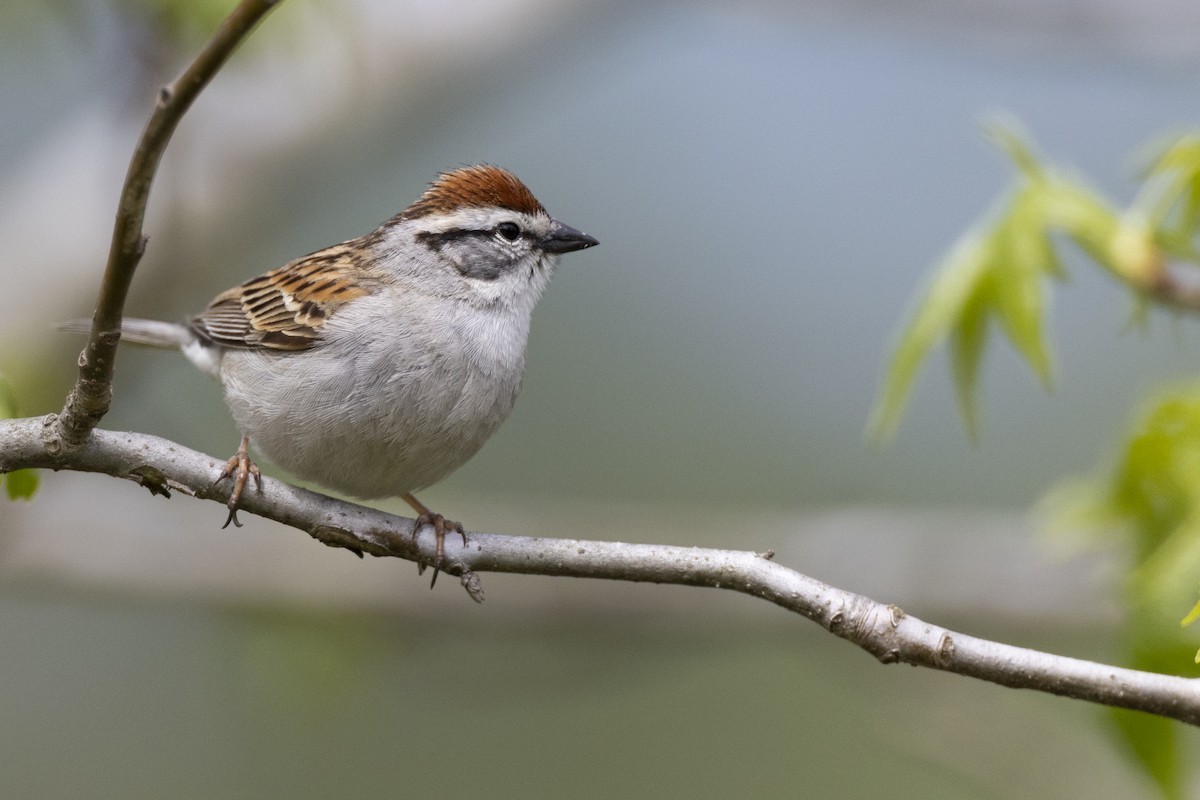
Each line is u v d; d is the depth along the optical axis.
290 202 13.27
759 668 14.59
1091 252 8.16
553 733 14.38
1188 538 7.34
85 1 10.88
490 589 12.66
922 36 13.89
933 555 13.02
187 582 12.42
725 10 14.06
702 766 13.79
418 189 16.64
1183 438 8.02
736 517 13.86
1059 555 9.58
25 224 12.27
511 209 9.09
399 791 14.12
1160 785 7.64
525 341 9.06
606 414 15.84
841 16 13.84
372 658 12.62
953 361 8.22
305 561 12.53
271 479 7.03
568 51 14.95
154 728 14.37
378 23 12.97
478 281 8.86
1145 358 15.78
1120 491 8.20
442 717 14.51
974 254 8.05
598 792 14.37
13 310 12.03
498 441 15.56
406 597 12.52
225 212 12.64
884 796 13.78
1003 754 10.96
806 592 6.40
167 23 11.03
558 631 12.69
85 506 12.60
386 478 8.59
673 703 14.39
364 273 8.70
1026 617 12.62
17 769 13.91
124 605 13.01
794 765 14.16
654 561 6.65
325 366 8.26
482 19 13.33
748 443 15.88
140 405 13.36
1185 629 7.21
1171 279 8.11
